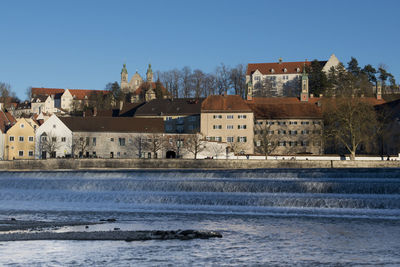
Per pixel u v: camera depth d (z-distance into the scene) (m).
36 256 40.62
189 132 165.75
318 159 124.75
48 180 85.25
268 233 49.28
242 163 122.19
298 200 65.12
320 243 45.22
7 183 86.00
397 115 140.50
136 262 38.97
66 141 147.88
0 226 53.25
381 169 94.62
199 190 76.75
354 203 63.56
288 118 166.88
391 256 41.00
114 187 80.81
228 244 44.62
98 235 47.72
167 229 51.81
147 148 146.00
